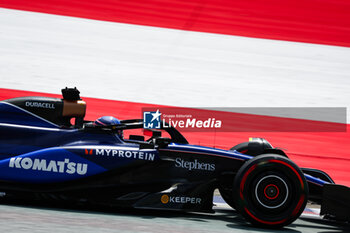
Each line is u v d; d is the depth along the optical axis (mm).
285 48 36875
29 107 10820
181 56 33719
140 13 39719
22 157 10297
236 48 35938
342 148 23547
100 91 27172
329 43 38344
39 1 40094
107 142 10852
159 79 29969
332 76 33344
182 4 41375
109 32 36125
